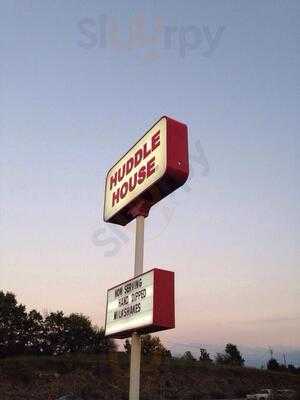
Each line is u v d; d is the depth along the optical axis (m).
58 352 71.06
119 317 12.32
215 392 60.69
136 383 11.48
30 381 50.16
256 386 68.12
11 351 66.50
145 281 11.41
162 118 12.41
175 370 65.06
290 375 78.06
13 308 69.19
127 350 69.50
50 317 73.31
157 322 10.59
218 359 89.38
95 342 74.12
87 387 51.94
